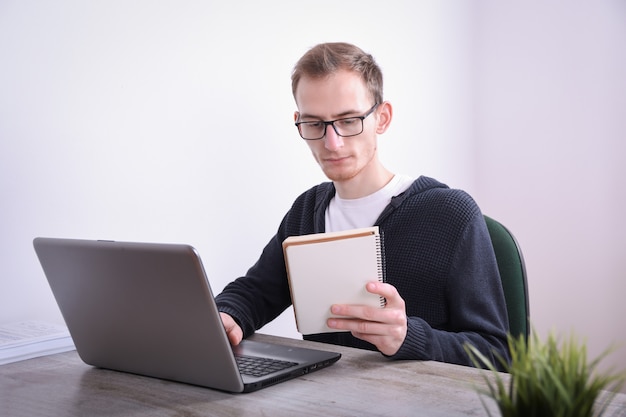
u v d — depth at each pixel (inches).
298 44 83.0
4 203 58.7
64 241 42.3
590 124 100.7
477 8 110.7
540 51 104.7
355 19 90.0
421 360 45.8
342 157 54.6
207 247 74.5
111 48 65.4
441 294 56.8
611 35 98.1
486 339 52.5
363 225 60.4
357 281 42.4
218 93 74.7
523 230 108.7
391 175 62.2
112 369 46.1
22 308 60.4
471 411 35.2
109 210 66.0
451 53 106.4
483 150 111.8
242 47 76.8
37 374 45.4
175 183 71.2
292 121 83.0
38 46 60.2
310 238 41.3
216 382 39.7
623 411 33.7
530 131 106.6
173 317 39.1
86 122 63.8
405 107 98.1
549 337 26.0
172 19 70.1
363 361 46.4
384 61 94.4
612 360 100.3
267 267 63.5
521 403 24.1
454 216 57.0
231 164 76.4
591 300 102.3
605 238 100.4
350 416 34.9
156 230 69.9
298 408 36.4
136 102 67.6
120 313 41.8
